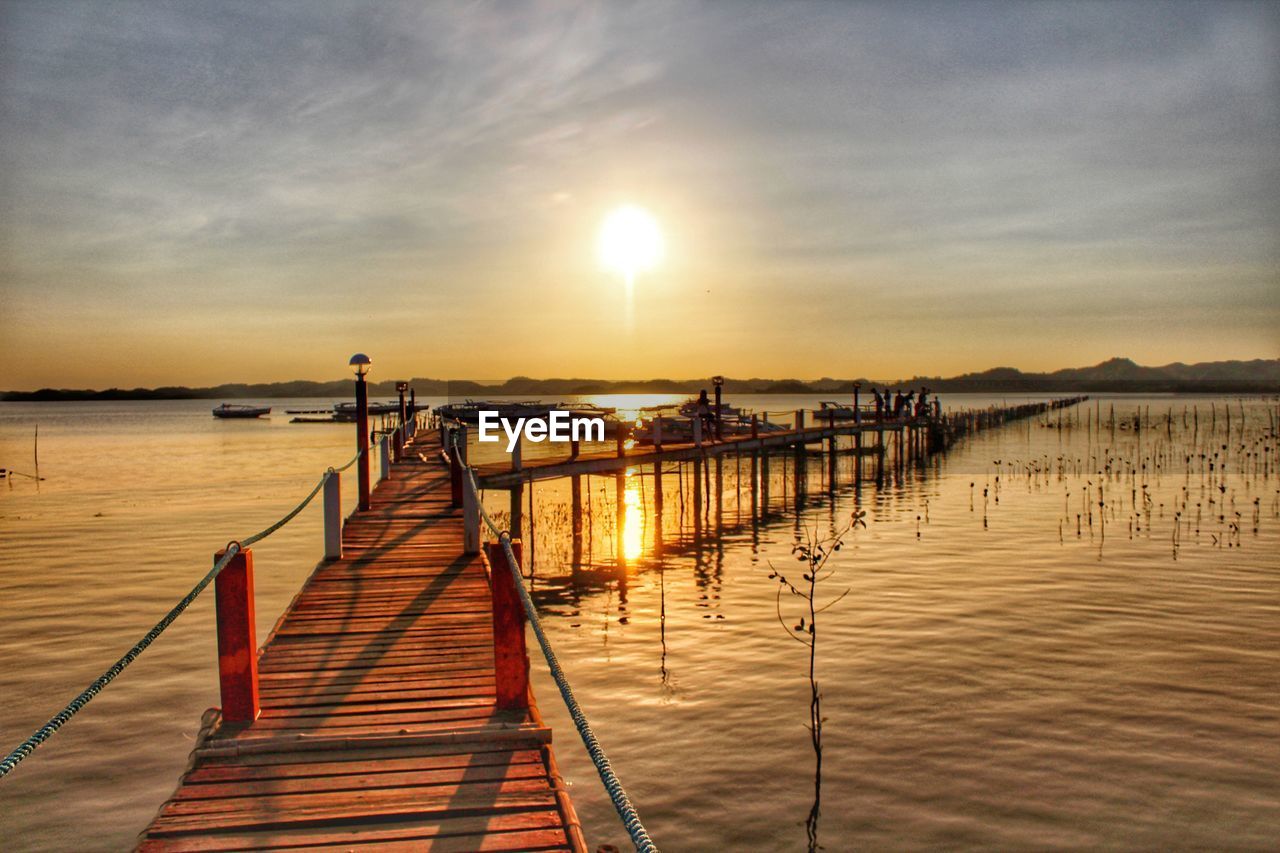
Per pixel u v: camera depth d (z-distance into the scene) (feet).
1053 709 33.88
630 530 80.84
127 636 45.68
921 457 153.28
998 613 47.19
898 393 149.59
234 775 17.24
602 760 11.14
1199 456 140.67
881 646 41.75
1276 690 35.47
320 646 26.43
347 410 395.14
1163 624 44.73
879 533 74.49
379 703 21.30
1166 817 26.02
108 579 59.52
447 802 16.06
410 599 32.50
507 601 20.65
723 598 52.16
